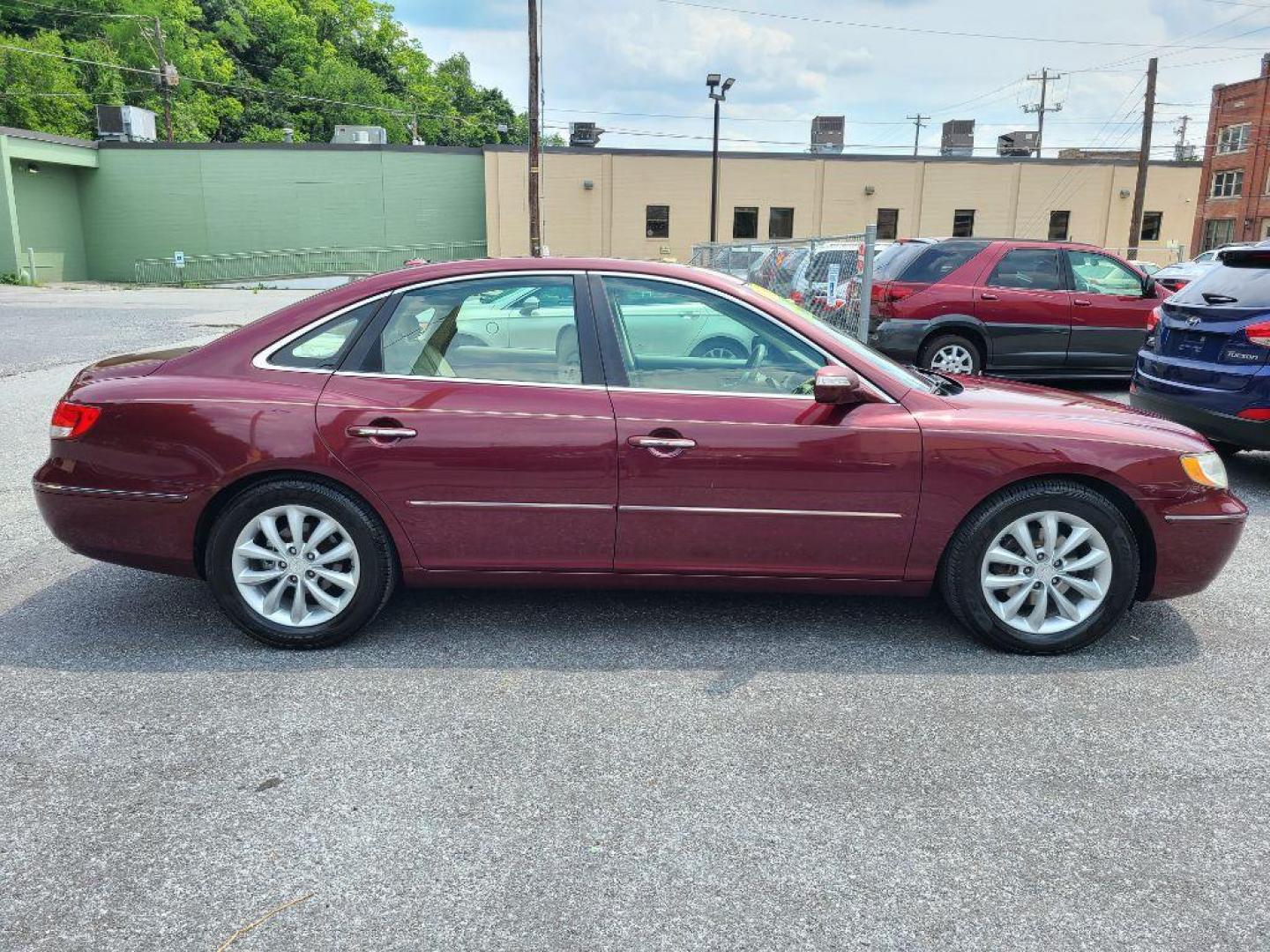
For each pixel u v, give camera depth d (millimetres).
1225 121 47812
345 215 42469
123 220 41969
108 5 68188
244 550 3803
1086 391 10805
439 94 98812
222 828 2709
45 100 60031
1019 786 2961
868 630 4160
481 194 42938
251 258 42375
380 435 3707
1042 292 10039
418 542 3814
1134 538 3850
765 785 2953
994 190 42625
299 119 80750
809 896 2455
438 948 2262
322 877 2506
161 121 68125
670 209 42219
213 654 3842
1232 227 47594
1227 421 6336
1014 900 2447
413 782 2945
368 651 3883
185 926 2324
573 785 2939
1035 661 3873
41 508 3904
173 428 3719
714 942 2287
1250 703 3523
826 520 3787
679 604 4438
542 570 3867
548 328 3848
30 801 2824
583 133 46812
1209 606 4520
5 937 2277
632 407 3748
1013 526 3834
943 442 3746
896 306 9938
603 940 2291
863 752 3150
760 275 13469
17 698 3455
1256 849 2668
